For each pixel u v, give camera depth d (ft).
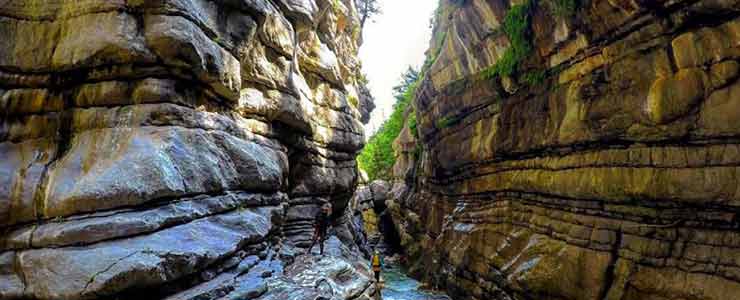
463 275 56.18
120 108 24.16
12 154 22.81
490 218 54.60
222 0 29.55
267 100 38.27
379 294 35.99
